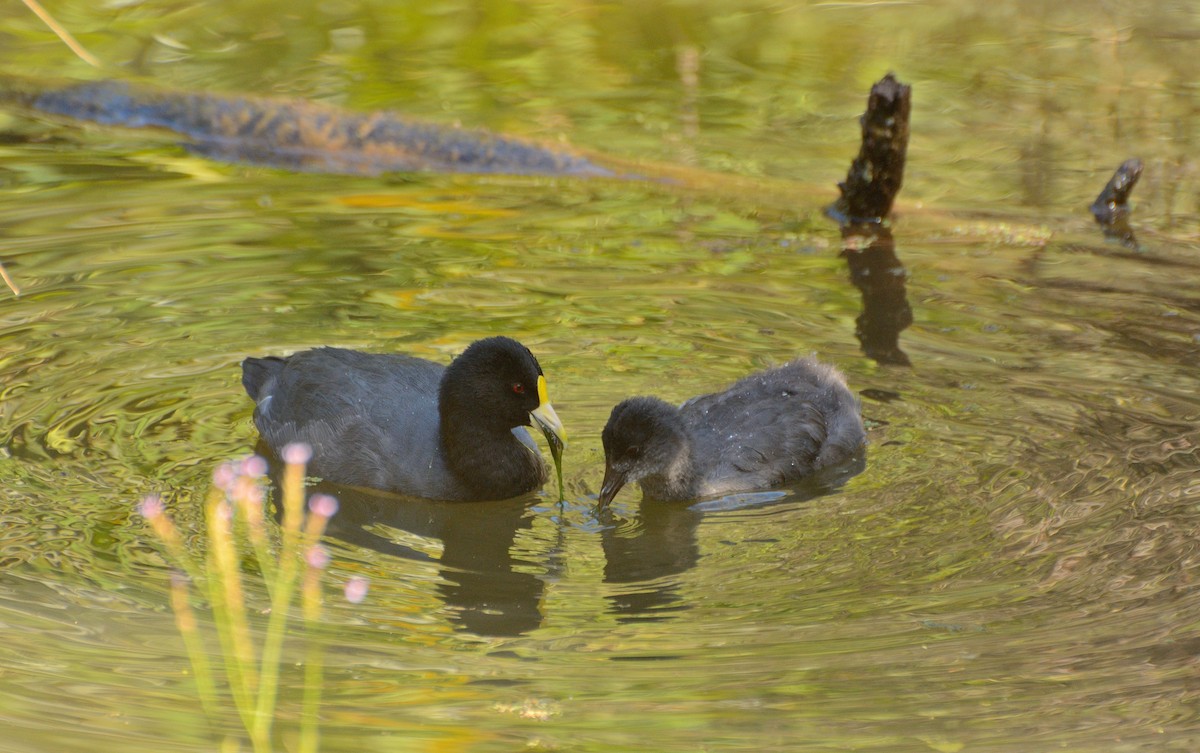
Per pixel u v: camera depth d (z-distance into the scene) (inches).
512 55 904.9
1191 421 466.3
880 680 327.6
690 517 436.8
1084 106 815.7
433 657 343.9
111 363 514.0
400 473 458.6
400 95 831.1
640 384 506.6
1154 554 385.1
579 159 742.5
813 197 701.9
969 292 587.2
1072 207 687.7
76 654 336.8
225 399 498.0
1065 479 433.4
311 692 321.4
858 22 962.7
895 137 647.1
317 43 913.5
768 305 573.9
